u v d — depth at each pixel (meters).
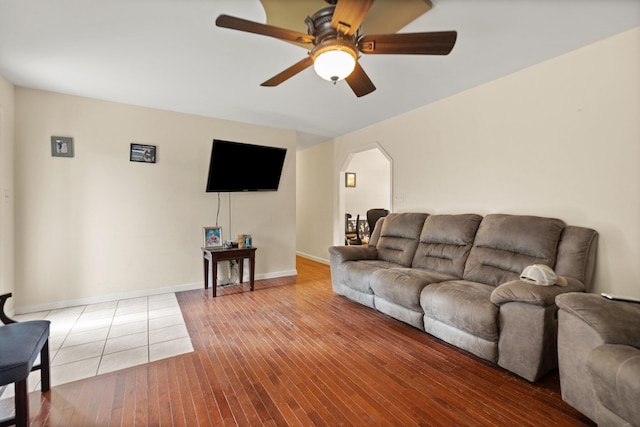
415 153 3.85
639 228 2.11
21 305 3.09
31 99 3.11
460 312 2.15
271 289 4.04
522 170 2.76
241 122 4.38
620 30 2.12
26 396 1.37
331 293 3.87
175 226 3.90
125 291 3.61
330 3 1.71
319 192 6.02
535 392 1.80
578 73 2.38
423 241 3.32
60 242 3.26
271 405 1.69
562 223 2.40
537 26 2.05
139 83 2.99
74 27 2.04
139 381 1.92
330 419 1.58
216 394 1.79
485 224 2.79
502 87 2.90
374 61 2.56
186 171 3.96
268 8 1.84
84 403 1.70
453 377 1.96
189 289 4.00
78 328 2.74
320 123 4.48
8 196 2.92
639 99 2.09
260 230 4.57
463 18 1.94
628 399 1.18
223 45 2.27
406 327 2.78
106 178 3.48
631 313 1.44
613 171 2.22
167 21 1.97
